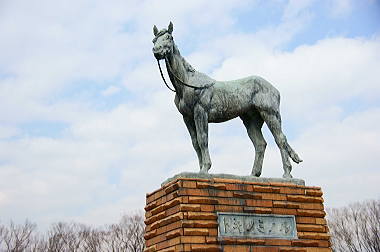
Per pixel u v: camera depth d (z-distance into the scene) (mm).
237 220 7996
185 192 7824
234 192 8156
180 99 9070
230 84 9250
